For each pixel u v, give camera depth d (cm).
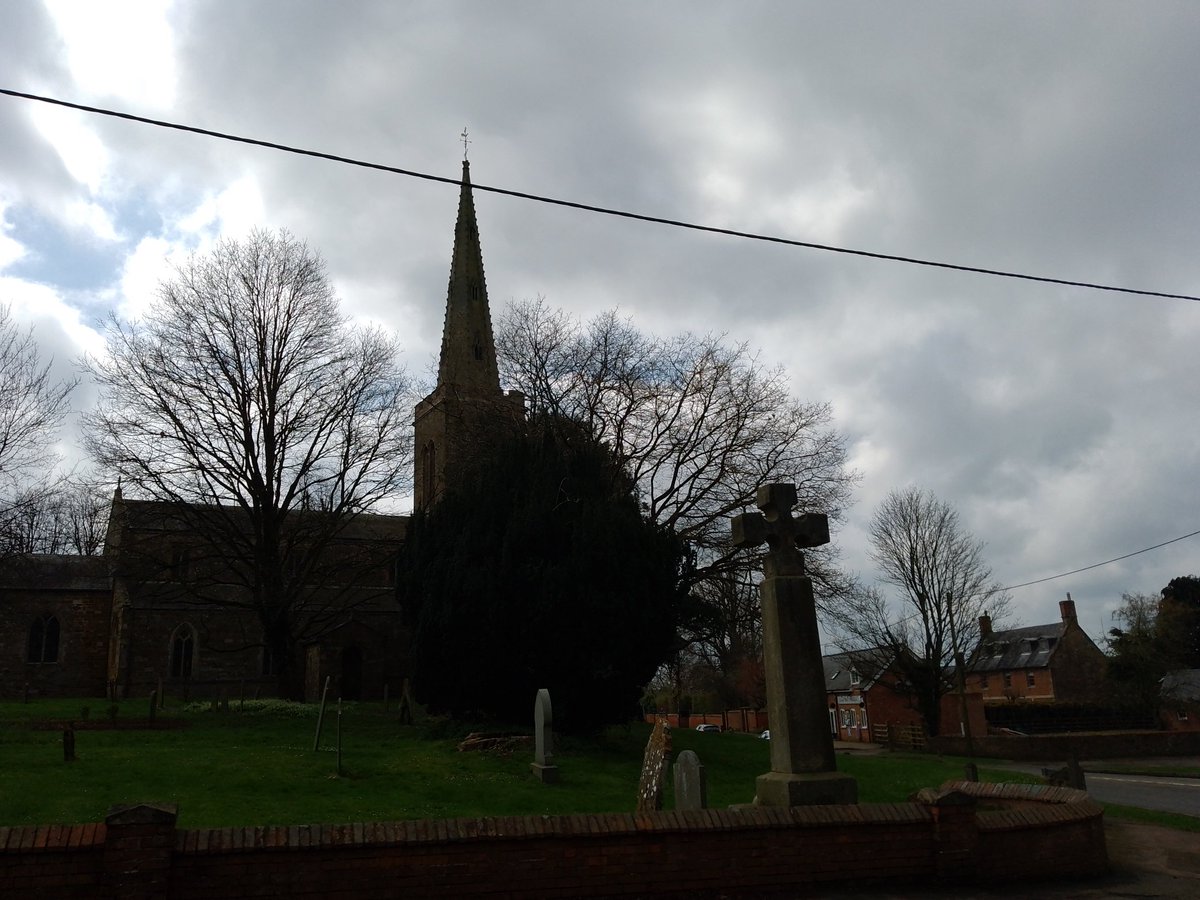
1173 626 6359
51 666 4709
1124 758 4594
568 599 2327
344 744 2338
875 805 1022
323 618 3972
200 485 3478
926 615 5041
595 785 1820
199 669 4638
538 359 3391
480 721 2509
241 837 823
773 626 1176
